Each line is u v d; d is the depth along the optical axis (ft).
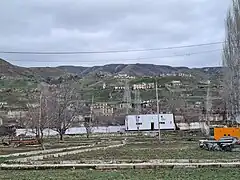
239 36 214.90
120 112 492.54
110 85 639.76
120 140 257.55
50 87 370.73
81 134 371.76
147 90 584.40
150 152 152.56
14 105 451.94
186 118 404.57
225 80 230.07
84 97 508.94
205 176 79.25
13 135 333.42
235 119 233.76
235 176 78.69
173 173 85.46
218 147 162.09
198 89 524.52
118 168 98.22
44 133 372.17
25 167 102.37
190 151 156.76
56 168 101.50
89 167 100.73
